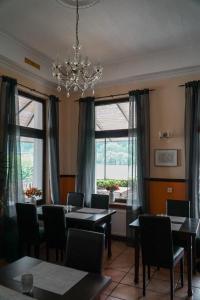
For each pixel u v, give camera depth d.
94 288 1.39
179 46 4.18
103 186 5.12
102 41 3.97
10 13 3.20
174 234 2.77
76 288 1.39
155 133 4.56
